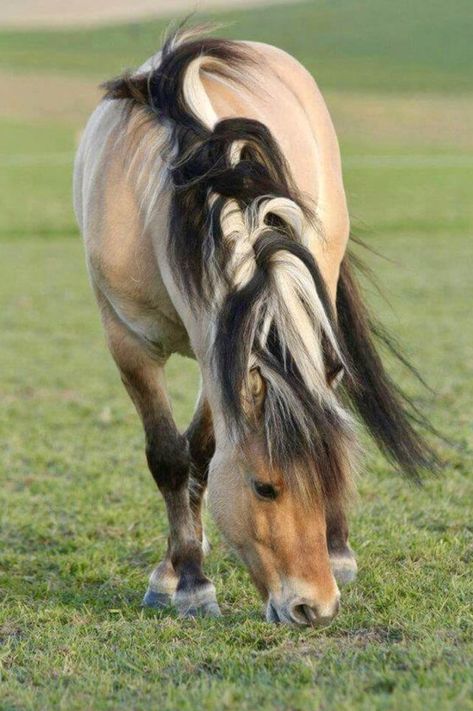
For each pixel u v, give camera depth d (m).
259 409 6.61
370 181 54.66
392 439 8.85
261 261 6.67
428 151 65.94
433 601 8.03
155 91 8.18
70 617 8.45
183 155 7.49
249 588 8.93
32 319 27.02
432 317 25.47
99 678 6.70
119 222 8.23
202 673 6.67
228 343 6.57
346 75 94.38
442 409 16.39
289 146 8.53
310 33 110.12
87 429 16.47
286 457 6.48
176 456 8.54
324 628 7.29
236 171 7.04
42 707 6.26
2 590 9.50
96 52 106.00
